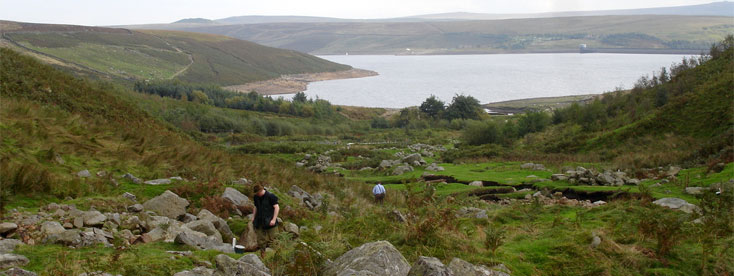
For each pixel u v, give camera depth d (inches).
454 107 5369.1
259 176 792.3
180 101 4744.1
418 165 1571.1
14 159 542.3
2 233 340.2
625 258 385.1
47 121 781.9
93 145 727.7
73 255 298.0
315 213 627.5
